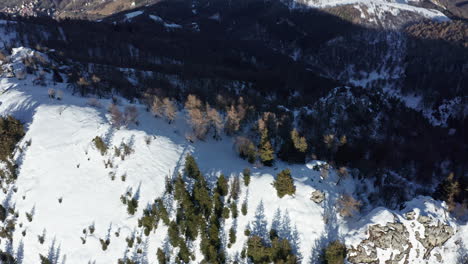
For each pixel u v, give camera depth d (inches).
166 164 3198.8
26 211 2856.8
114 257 2608.3
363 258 2588.6
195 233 2652.6
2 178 3107.8
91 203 2881.4
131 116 3668.8
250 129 4160.9
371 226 2716.5
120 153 3225.9
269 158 3326.8
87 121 3604.8
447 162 4483.3
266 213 2851.9
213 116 3843.5
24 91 4212.6
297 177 3245.6
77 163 3174.2
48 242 2694.4
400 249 2664.9
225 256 2625.5
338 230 2797.7
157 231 2711.6
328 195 3088.1
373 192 3464.6
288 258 2422.5
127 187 2979.8
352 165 3784.5
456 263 2758.4
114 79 5113.2
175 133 3811.5
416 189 3668.8
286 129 4190.5
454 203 3080.7
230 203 2913.4
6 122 3383.4
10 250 2711.6
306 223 2792.8
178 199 2854.3
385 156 4148.6
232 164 3385.8
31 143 3309.5
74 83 4670.3
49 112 3666.3
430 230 2783.0
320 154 3924.7
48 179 3041.3
